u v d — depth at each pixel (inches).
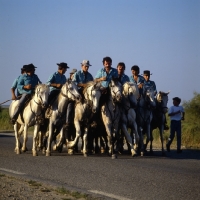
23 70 659.4
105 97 600.7
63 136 626.2
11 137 1043.3
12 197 342.6
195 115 960.9
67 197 349.4
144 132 696.4
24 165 521.0
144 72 692.7
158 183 415.5
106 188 391.5
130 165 530.6
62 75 647.1
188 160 596.4
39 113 616.7
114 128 604.1
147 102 656.4
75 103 617.6
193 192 380.5
